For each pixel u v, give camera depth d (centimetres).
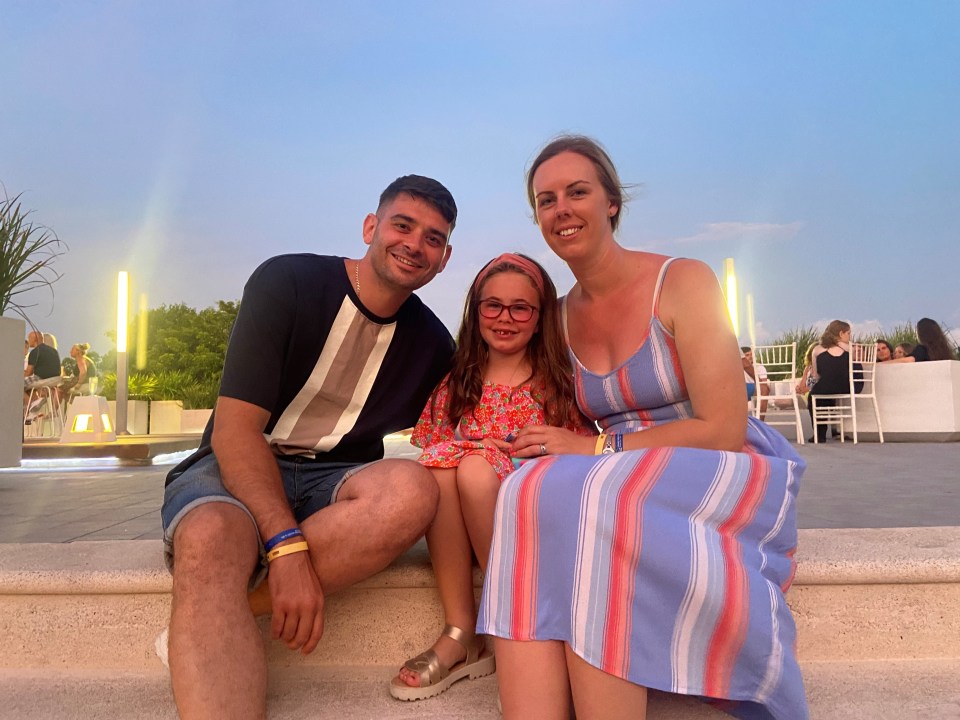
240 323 168
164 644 154
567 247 173
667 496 138
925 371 828
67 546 198
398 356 186
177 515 140
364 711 145
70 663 171
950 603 169
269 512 144
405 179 179
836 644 169
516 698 130
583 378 181
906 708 144
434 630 174
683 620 130
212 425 174
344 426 182
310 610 140
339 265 182
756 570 139
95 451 689
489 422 190
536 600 132
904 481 404
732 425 156
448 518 163
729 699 129
